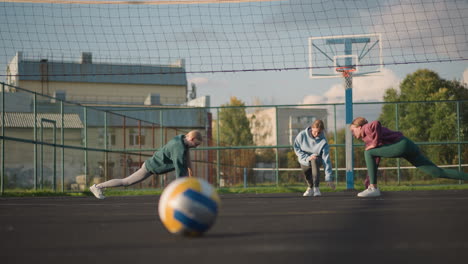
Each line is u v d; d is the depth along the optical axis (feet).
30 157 79.51
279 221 16.06
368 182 30.37
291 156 109.60
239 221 16.31
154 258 9.67
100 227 15.46
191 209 12.01
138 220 17.58
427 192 35.58
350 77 41.19
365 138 27.48
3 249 11.23
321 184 66.69
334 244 10.88
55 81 148.77
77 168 78.69
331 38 46.44
